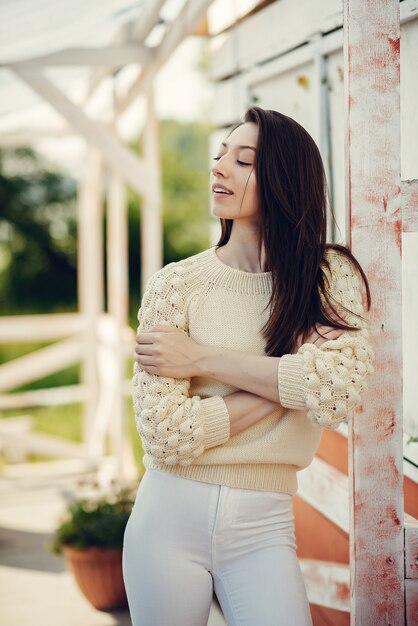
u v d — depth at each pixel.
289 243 1.80
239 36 3.72
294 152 1.80
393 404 1.90
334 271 1.82
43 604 3.83
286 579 1.75
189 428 1.70
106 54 4.27
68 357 6.46
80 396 6.58
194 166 16.89
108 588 3.68
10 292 15.24
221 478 1.78
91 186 6.45
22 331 6.44
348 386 1.66
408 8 2.14
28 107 5.69
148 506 1.82
